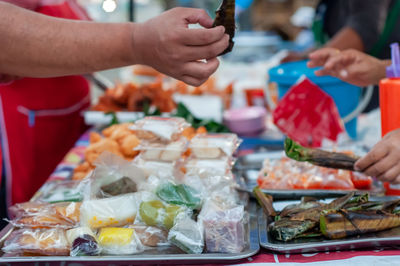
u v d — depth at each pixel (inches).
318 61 58.2
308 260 35.1
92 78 93.0
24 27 38.1
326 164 45.1
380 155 41.0
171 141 48.8
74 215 39.7
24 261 34.5
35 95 81.3
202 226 36.5
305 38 186.7
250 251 35.4
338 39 90.5
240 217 36.5
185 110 72.9
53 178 58.4
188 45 36.6
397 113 44.5
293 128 65.2
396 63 46.6
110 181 42.1
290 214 40.6
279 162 54.1
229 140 48.9
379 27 88.5
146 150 48.5
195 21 37.7
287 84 70.1
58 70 39.7
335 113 64.9
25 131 80.6
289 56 90.0
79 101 91.9
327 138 64.9
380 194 47.2
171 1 167.3
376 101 95.8
